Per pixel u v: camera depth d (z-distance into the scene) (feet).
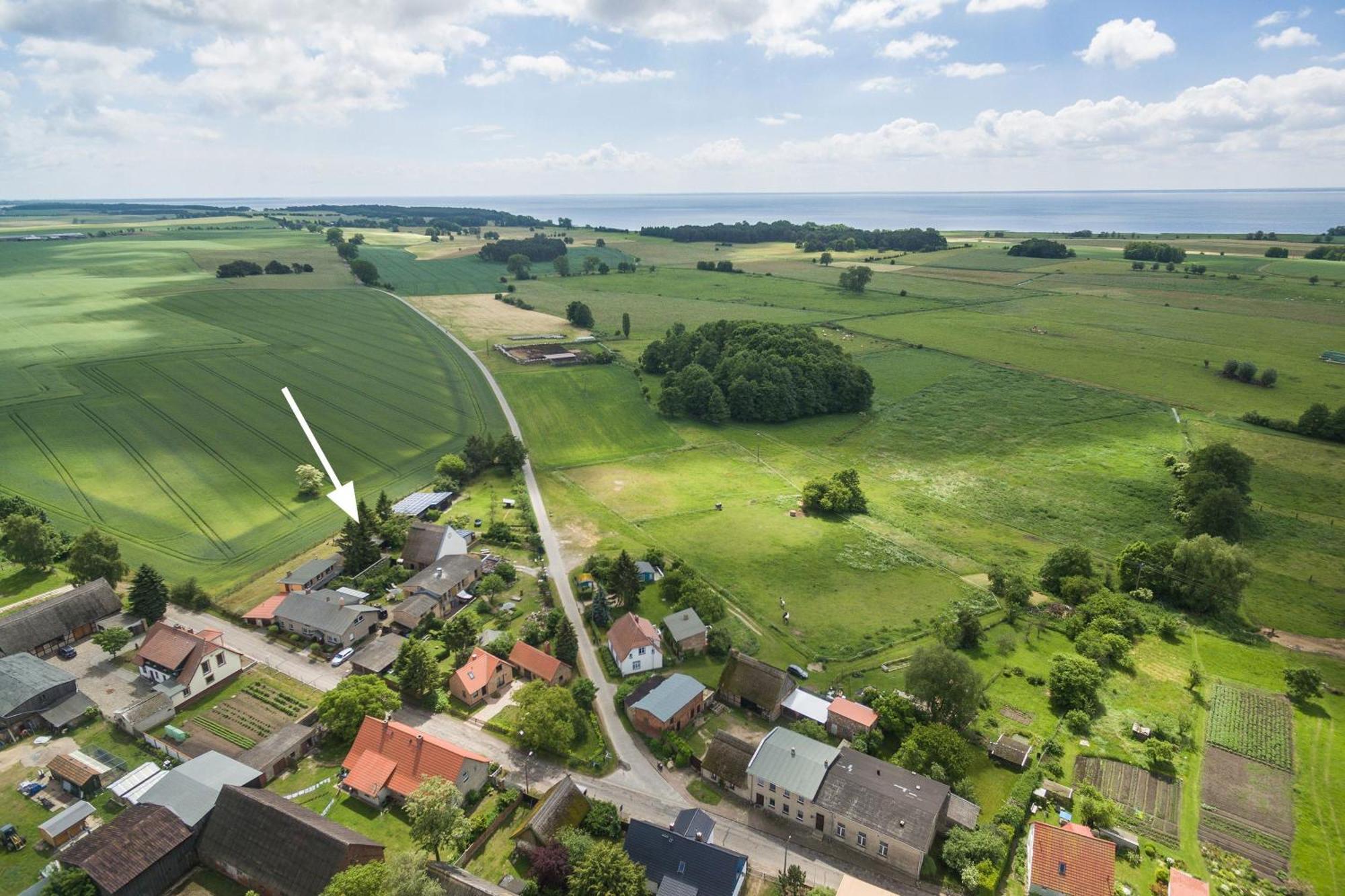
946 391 631.97
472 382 649.20
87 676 273.13
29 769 226.99
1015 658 292.20
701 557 368.68
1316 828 213.66
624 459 508.94
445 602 321.52
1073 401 596.70
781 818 218.79
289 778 227.81
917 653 257.75
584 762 235.61
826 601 330.75
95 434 485.56
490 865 196.95
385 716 247.09
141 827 192.24
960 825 204.74
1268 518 408.46
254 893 184.03
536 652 278.05
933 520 416.26
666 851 191.62
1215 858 202.28
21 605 310.24
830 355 624.18
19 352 638.53
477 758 221.25
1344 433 496.64
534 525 394.52
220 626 305.94
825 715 253.85
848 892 181.37
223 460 461.78
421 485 447.83
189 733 243.40
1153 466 476.13
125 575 333.42
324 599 306.55
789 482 470.80
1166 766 235.61
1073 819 213.87
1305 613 330.13
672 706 252.01
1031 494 447.01
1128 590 345.92
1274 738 250.98
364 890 167.22
